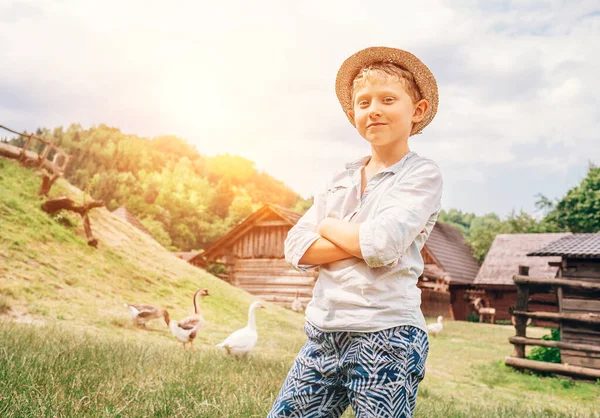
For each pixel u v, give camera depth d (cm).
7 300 1048
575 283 1252
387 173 191
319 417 187
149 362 542
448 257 3966
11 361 402
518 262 3875
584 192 5144
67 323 1007
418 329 180
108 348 589
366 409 170
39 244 1412
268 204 2786
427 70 196
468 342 1884
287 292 2733
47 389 341
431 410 507
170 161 16738
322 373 184
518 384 1109
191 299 1614
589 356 1215
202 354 781
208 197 14925
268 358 856
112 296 1344
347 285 180
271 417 191
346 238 177
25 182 1662
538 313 1278
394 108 190
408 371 174
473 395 905
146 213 11325
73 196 1816
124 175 13062
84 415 320
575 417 671
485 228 4900
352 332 177
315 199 208
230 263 2888
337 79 217
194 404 371
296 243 190
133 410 339
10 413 294
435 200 186
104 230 1791
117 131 16738
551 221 5266
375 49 201
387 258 171
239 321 1534
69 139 14912
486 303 3850
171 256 1967
